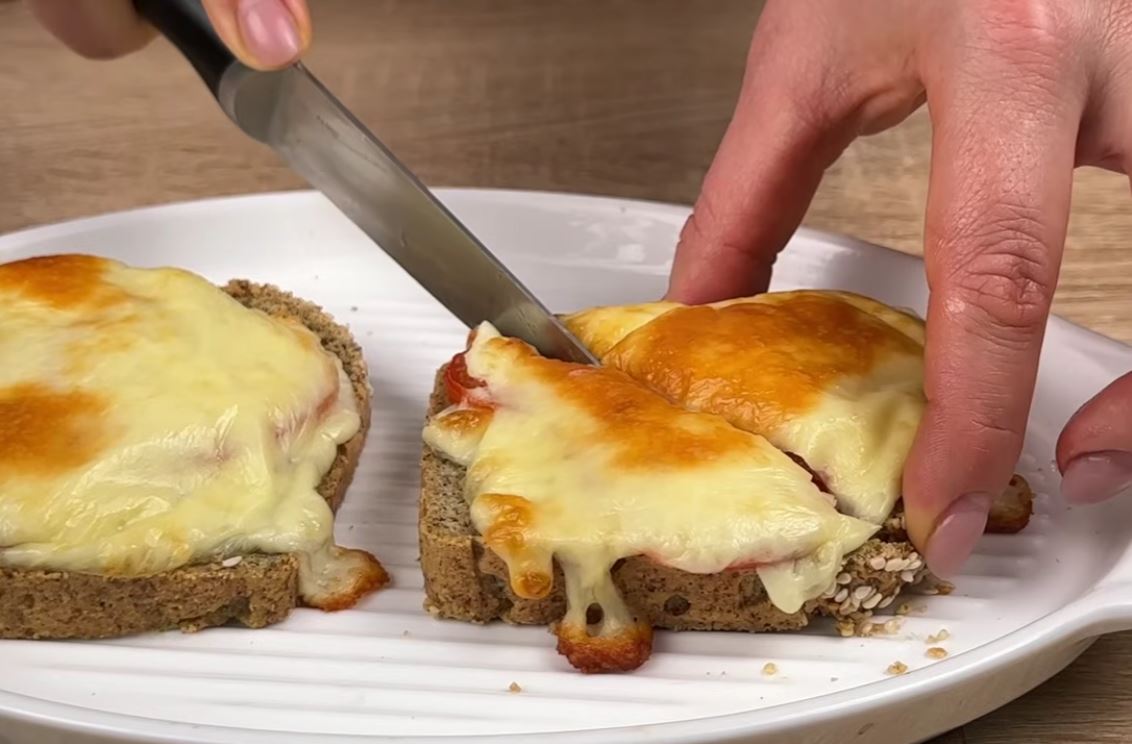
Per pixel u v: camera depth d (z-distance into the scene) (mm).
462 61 564
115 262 383
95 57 436
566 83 548
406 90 540
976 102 331
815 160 383
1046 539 356
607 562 334
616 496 336
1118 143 340
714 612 342
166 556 337
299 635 343
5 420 343
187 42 373
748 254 384
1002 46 332
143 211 421
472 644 341
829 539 334
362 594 350
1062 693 339
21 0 599
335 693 331
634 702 329
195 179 489
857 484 341
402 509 369
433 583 344
